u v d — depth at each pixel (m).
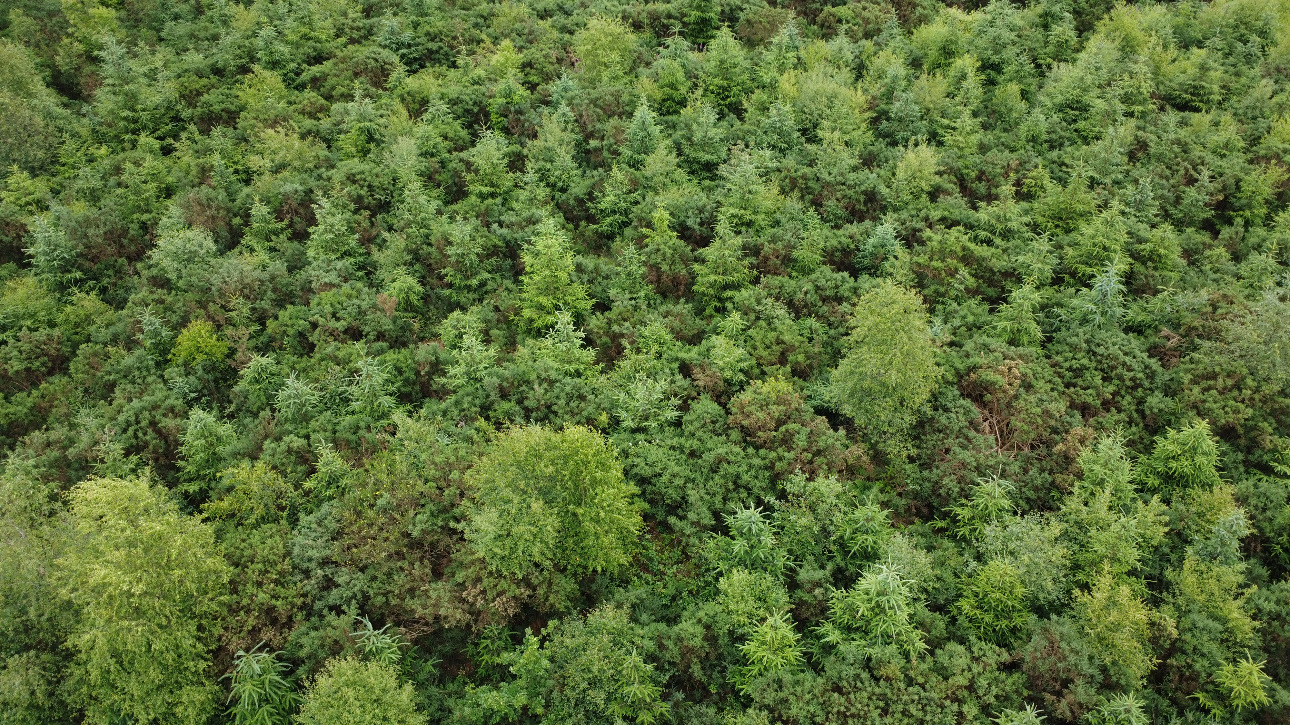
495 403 21.55
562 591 17.06
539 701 15.71
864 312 19.75
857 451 19.69
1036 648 15.46
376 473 18.66
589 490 17.28
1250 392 20.08
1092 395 21.08
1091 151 28.42
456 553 17.44
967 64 32.91
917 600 17.12
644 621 17.23
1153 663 15.52
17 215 27.83
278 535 17.70
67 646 15.49
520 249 27.25
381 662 15.41
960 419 20.61
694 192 28.17
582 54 35.22
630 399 21.12
